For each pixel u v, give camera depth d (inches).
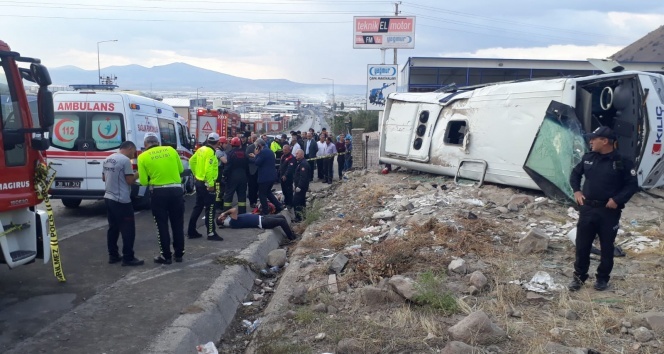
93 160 466.9
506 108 452.8
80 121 470.9
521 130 436.1
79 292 267.7
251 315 269.1
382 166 679.7
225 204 454.6
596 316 210.1
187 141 658.2
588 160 240.1
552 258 289.1
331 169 780.0
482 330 193.0
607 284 243.0
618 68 431.8
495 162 463.2
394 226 367.9
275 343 203.6
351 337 203.6
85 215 478.6
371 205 475.5
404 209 425.4
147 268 311.6
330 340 205.5
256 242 383.2
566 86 403.5
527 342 191.5
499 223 356.8
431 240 316.8
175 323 225.8
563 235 332.2
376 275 269.9
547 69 1202.6
